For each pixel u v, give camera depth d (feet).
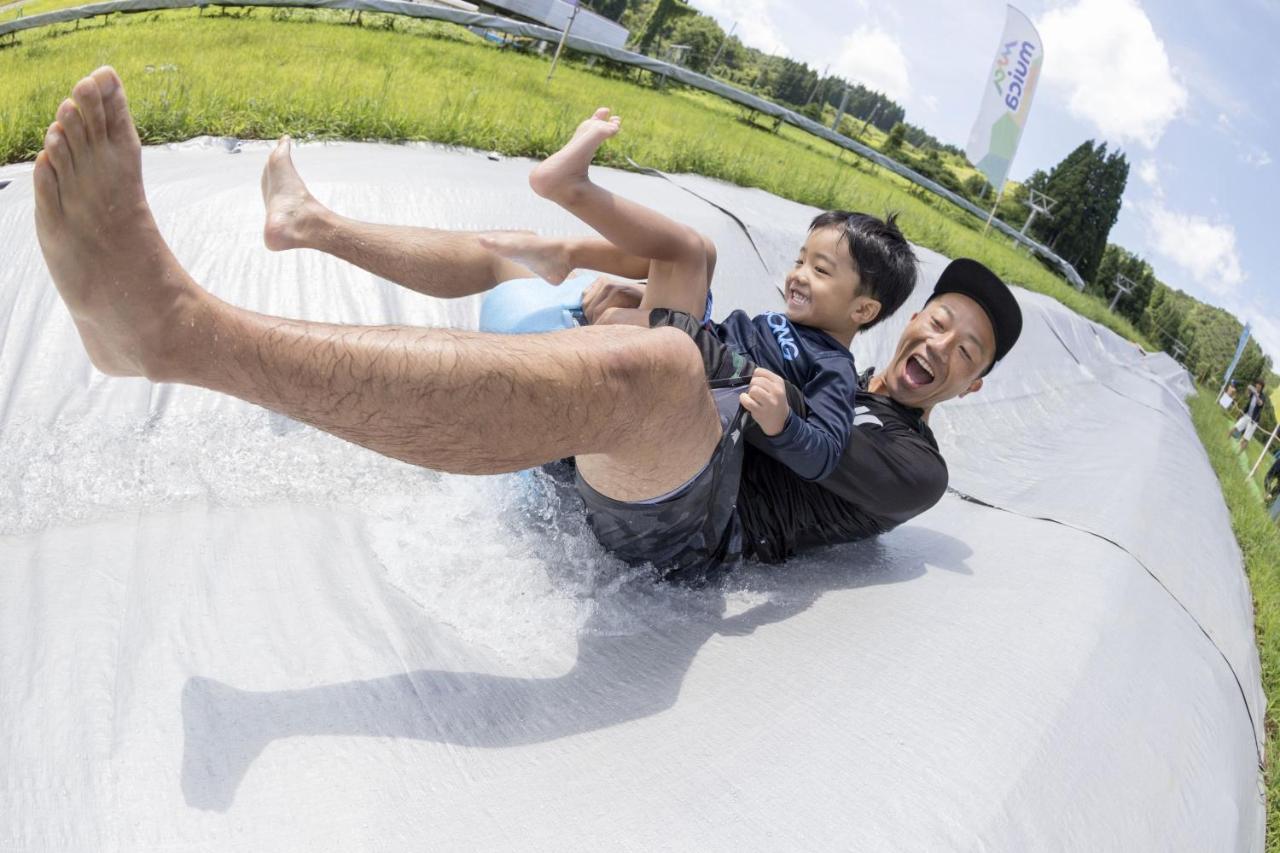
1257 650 13.91
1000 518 12.32
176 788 4.85
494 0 64.34
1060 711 7.25
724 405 7.66
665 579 8.38
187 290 4.86
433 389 5.28
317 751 5.24
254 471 8.55
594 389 5.81
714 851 5.10
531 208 14.57
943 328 9.84
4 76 32.17
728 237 17.39
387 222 13.24
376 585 7.11
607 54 46.91
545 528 8.36
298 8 48.19
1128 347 46.52
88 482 8.00
